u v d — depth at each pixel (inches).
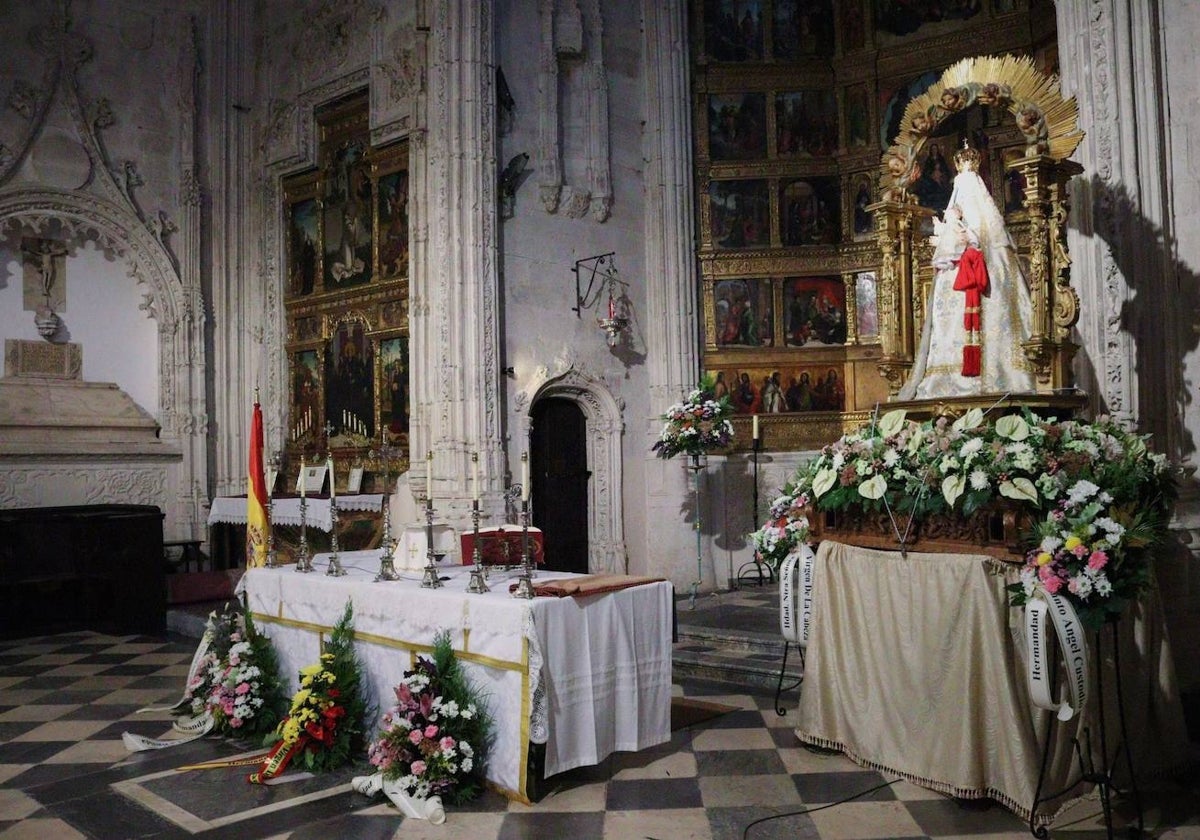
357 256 557.6
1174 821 216.5
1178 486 287.1
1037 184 291.6
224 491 606.5
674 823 217.6
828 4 561.3
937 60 529.7
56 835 216.7
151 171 598.2
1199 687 280.8
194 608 495.2
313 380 580.7
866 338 549.6
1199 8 302.8
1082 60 309.7
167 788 244.5
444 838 211.3
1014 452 225.3
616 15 545.0
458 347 473.1
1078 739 222.8
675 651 381.4
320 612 284.0
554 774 233.9
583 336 522.3
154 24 602.2
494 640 234.7
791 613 276.7
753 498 540.4
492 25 485.4
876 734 249.3
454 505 464.1
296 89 590.2
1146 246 299.1
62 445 545.0
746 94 563.5
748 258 557.3
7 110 547.5
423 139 504.1
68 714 321.7
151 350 600.7
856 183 554.9
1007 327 311.1
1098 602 205.9
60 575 478.6
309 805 231.3
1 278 550.6
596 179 526.9
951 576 232.2
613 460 531.2
